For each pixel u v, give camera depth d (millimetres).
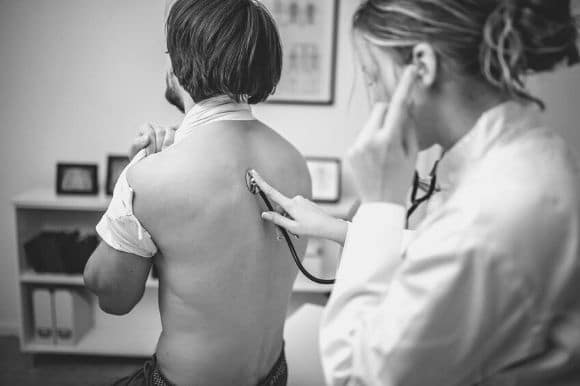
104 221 904
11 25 2363
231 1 887
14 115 2461
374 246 671
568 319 591
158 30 2369
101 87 2434
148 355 2451
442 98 630
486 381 628
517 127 621
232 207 872
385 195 670
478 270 547
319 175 2396
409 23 603
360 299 670
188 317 918
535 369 604
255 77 915
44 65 2406
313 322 1579
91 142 2490
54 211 2537
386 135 623
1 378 2344
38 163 2516
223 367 950
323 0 2312
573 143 2186
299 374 1395
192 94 930
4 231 2590
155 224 861
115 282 942
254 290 930
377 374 609
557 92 2139
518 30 584
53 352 2443
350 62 2395
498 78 607
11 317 2697
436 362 590
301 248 1042
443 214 593
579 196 581
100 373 2416
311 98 2426
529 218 548
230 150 888
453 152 653
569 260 557
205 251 873
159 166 853
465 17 583
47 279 2334
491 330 570
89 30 2371
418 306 573
